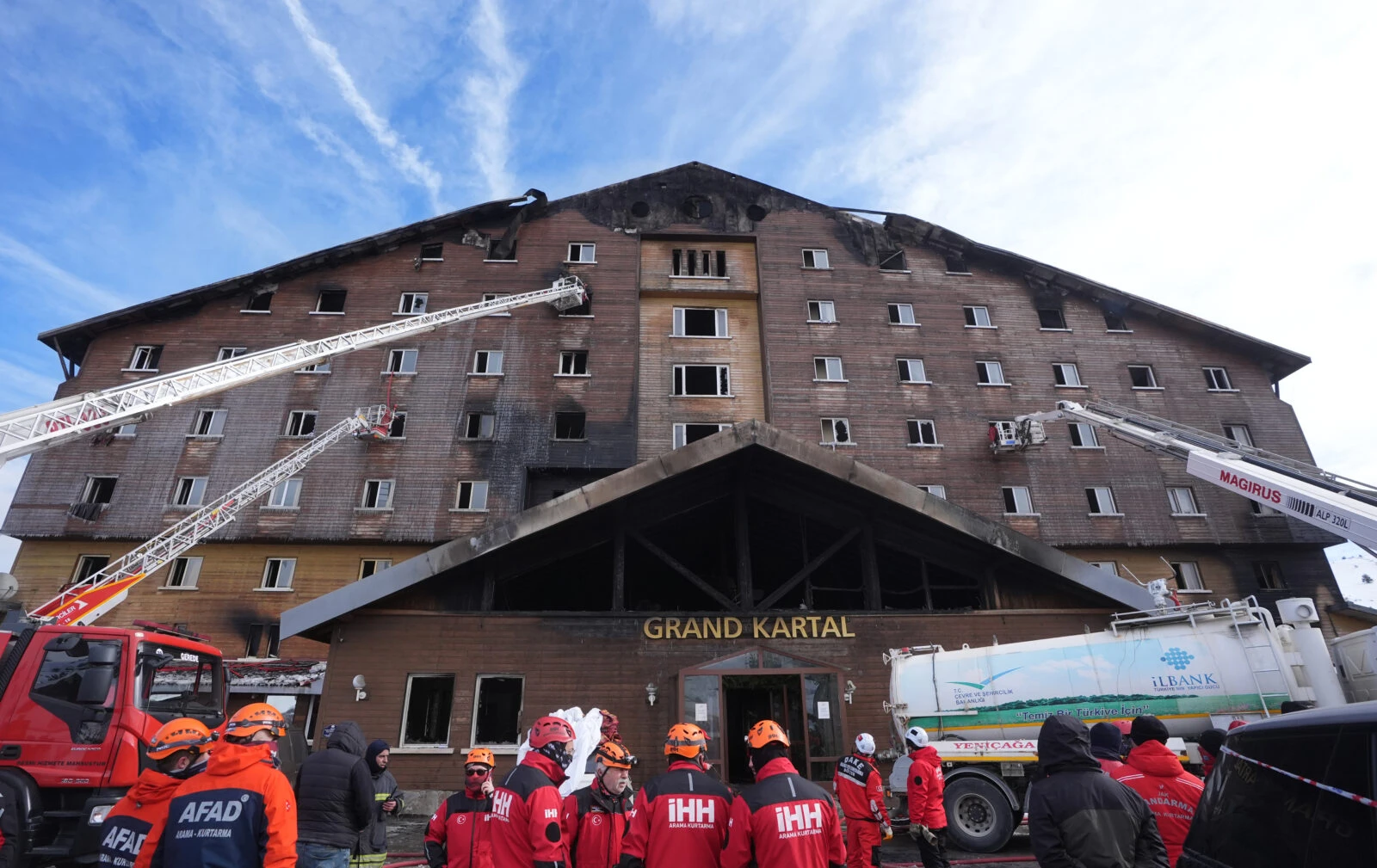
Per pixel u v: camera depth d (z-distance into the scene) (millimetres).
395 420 32312
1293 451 34031
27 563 28953
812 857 4285
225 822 3822
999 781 11273
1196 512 32000
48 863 8258
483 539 16266
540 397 33125
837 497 18250
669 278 36906
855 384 34375
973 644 16938
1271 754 3801
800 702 15664
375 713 15445
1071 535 31375
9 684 8680
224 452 31234
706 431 33812
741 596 17406
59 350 33219
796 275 37031
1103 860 3723
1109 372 35531
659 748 15492
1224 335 35875
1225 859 3803
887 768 15422
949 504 17125
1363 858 3084
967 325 36312
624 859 4523
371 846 6883
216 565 29141
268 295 35875
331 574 29328
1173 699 11625
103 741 8633
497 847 4781
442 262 36406
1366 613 30125
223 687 10844
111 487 30750
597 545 17750
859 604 24125
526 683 15875
